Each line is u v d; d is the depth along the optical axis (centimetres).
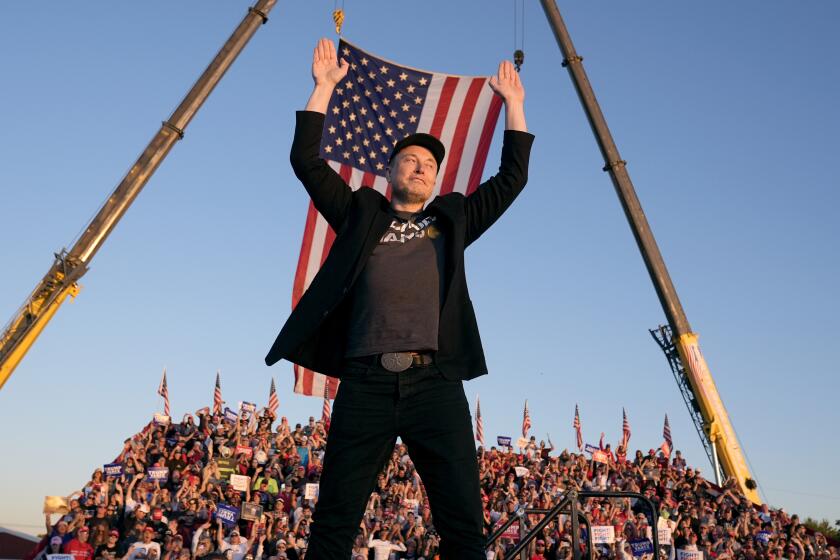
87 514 1953
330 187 384
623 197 4059
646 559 2438
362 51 1800
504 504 2447
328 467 359
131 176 2847
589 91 4125
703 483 3259
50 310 2666
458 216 381
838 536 6191
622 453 3528
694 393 3869
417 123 1795
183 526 2080
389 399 355
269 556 2008
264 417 2966
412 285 365
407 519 2264
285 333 363
